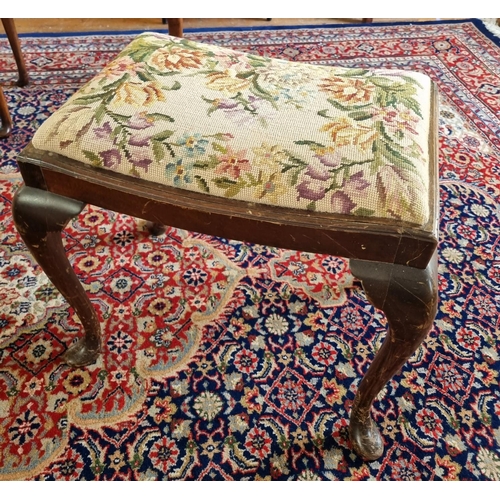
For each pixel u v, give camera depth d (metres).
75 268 0.98
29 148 0.56
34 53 1.62
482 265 1.01
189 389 0.80
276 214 0.51
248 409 0.78
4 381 0.80
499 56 1.63
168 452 0.73
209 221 0.53
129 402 0.79
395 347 0.56
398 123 0.56
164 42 0.69
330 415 0.78
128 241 1.04
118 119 0.55
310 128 0.54
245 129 0.54
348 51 1.67
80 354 0.82
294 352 0.86
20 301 0.92
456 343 0.87
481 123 1.35
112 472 0.71
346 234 0.50
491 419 0.77
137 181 0.53
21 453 0.72
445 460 0.73
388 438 0.75
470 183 1.19
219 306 0.93
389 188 0.49
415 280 0.50
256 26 1.82
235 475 0.71
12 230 1.05
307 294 0.95
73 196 0.57
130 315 0.90
